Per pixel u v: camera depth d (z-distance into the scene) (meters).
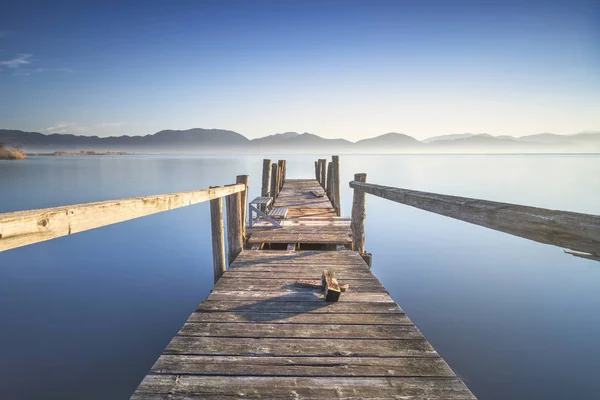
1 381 3.61
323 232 5.46
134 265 7.88
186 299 5.90
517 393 3.67
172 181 30.17
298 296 2.85
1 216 1.00
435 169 55.75
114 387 3.53
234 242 4.55
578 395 3.62
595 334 4.91
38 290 6.30
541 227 1.06
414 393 1.63
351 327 2.29
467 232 12.52
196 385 1.66
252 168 54.59
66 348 4.28
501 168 60.66
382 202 21.83
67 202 17.59
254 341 2.09
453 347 4.59
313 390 1.64
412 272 7.81
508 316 5.51
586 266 8.22
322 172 14.55
